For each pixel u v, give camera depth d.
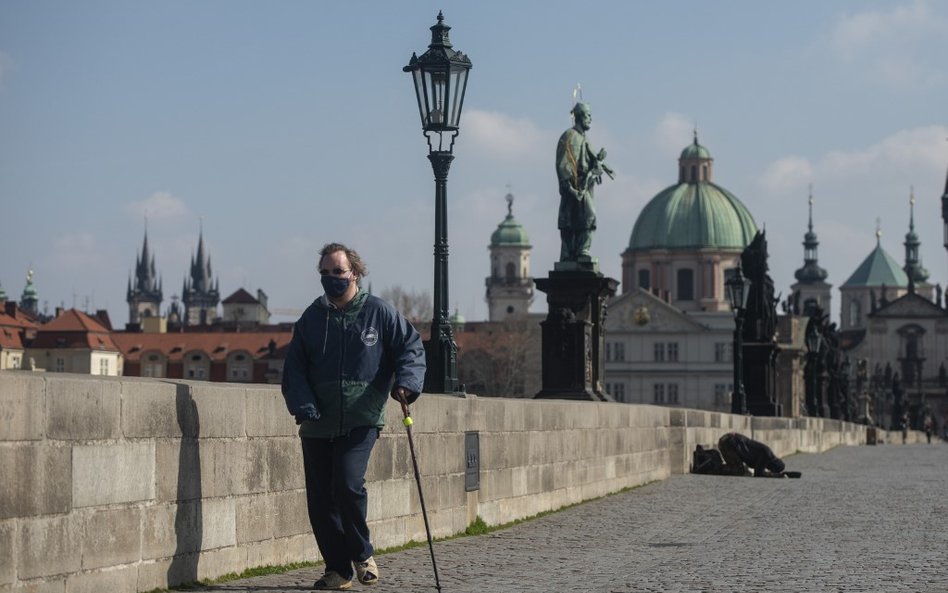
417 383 18.28
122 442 16.23
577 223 55.56
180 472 17.39
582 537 26.92
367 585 18.75
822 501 37.25
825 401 133.00
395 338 18.39
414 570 20.94
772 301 83.88
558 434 33.34
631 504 35.38
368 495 22.52
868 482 47.47
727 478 48.12
